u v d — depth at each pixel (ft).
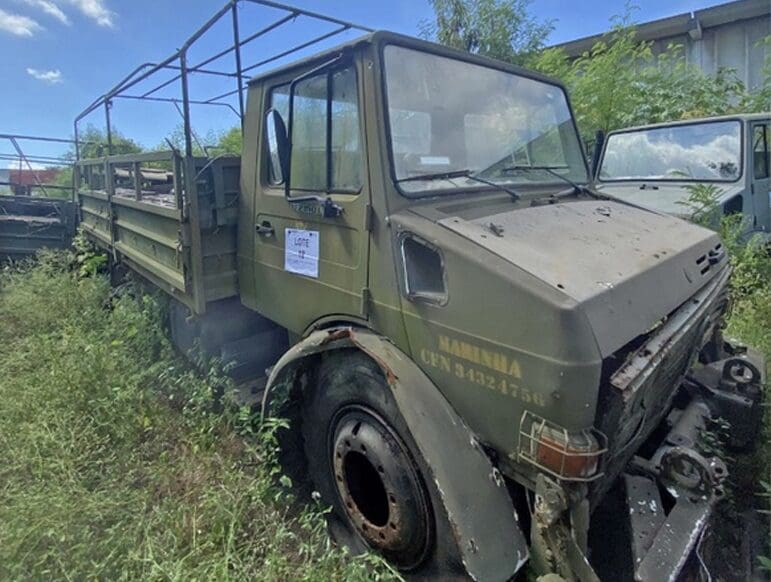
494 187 7.98
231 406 10.14
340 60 7.40
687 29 32.37
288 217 8.70
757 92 27.73
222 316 10.90
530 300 5.26
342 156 7.62
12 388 11.30
